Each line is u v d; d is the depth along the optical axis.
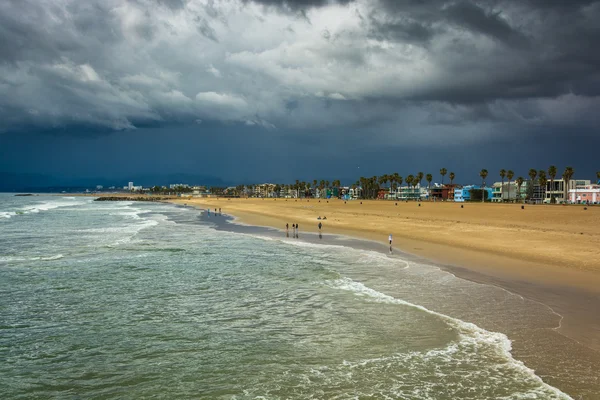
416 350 12.90
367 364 12.05
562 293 18.64
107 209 129.12
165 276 24.94
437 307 17.20
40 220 75.94
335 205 132.50
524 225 49.72
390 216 71.81
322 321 16.05
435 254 30.66
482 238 37.56
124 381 11.43
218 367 12.16
